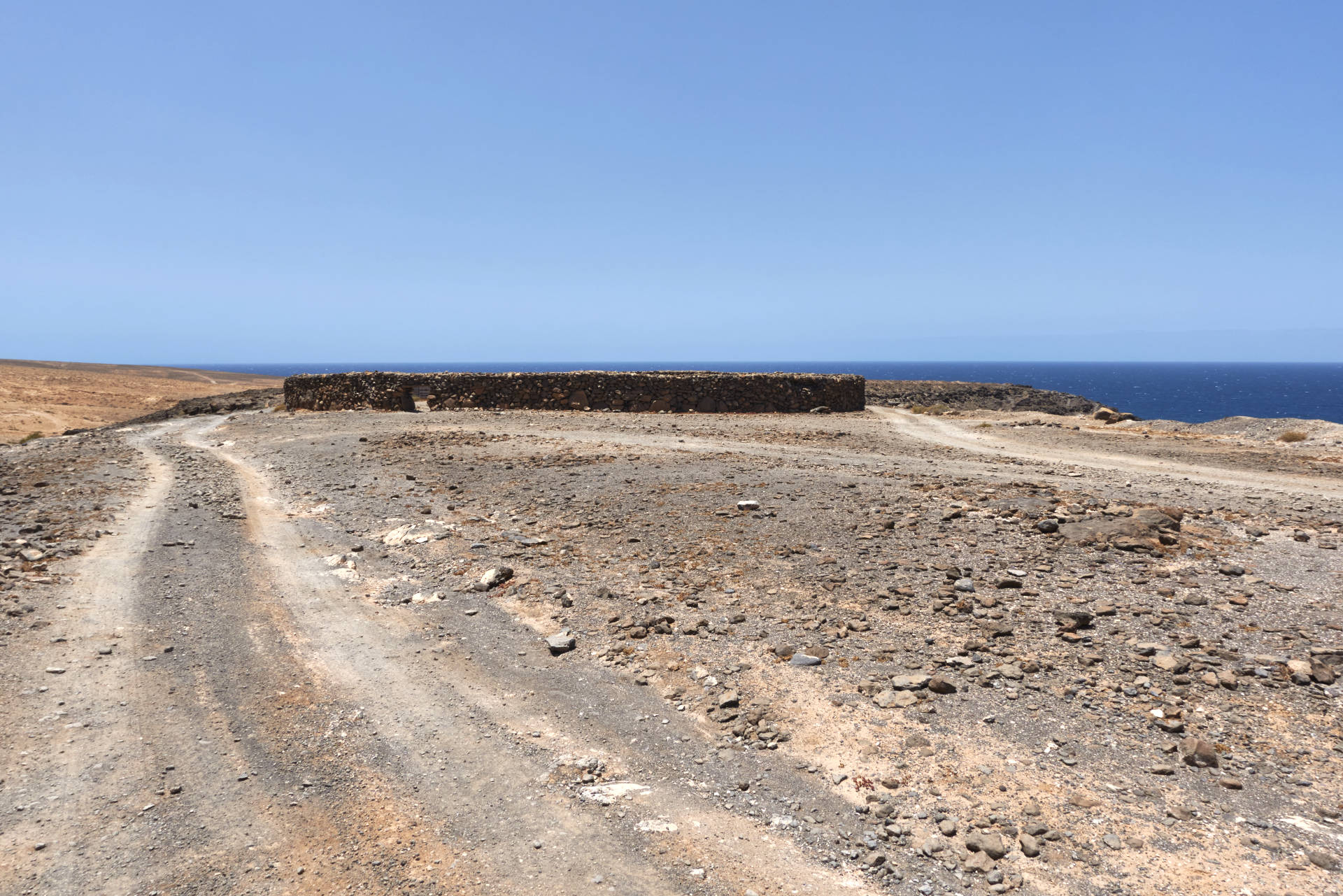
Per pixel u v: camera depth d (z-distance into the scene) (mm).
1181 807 4762
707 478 14820
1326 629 7098
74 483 15594
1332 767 5105
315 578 9758
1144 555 9336
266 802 5043
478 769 5508
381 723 6145
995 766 5293
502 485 14781
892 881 4277
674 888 4258
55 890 4141
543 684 6848
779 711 6164
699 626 7848
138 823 4766
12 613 8047
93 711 6180
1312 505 12703
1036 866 4312
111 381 91500
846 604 8172
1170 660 6551
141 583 9336
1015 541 9984
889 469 16562
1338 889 3984
